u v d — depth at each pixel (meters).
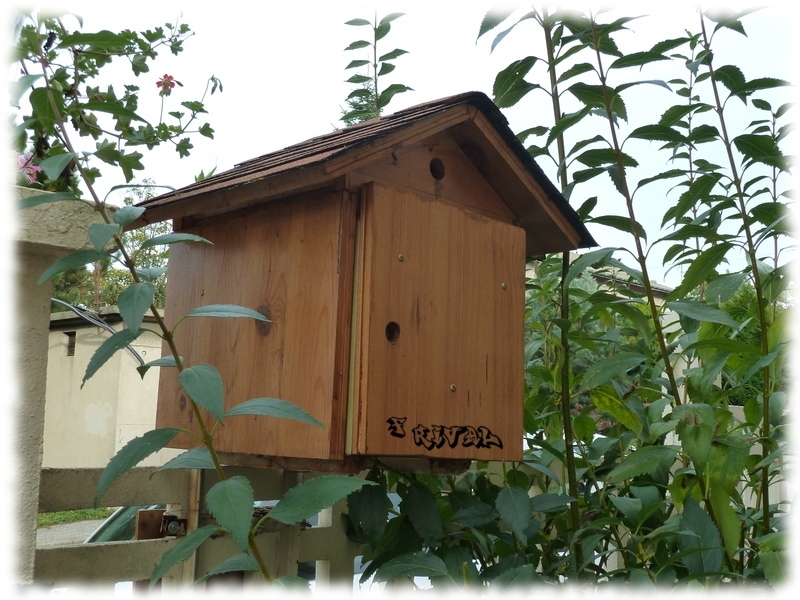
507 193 1.83
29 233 1.19
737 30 1.64
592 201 2.03
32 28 1.31
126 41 1.20
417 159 1.64
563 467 2.21
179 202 1.68
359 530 1.92
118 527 1.96
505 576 1.40
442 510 2.00
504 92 1.97
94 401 6.18
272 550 1.79
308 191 1.58
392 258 1.51
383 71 2.31
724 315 1.64
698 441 1.53
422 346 1.55
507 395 1.71
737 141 1.69
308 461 1.54
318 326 1.50
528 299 2.23
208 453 1.11
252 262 1.68
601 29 1.75
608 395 1.97
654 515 1.94
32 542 1.22
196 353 1.78
